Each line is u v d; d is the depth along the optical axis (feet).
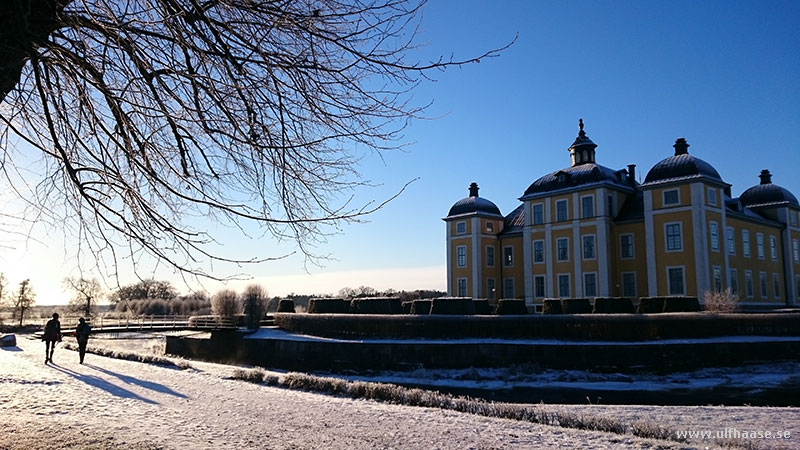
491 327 89.35
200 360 101.71
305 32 14.98
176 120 16.01
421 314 100.63
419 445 24.38
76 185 15.02
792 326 82.33
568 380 69.46
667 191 127.54
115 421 28.17
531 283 150.71
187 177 16.92
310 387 45.16
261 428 27.45
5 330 162.09
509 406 34.96
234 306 113.29
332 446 23.98
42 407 31.50
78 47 14.74
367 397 40.19
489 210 172.35
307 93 15.76
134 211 15.87
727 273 125.90
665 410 40.01
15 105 16.19
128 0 14.33
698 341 77.51
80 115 16.61
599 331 83.76
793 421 35.09
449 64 15.38
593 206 139.95
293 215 17.08
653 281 127.44
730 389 59.82
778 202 155.02
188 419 29.40
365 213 15.62
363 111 16.15
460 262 170.71
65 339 115.75
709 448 25.07
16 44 12.43
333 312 111.45
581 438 26.20
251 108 15.58
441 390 63.26
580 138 159.33
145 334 129.80
